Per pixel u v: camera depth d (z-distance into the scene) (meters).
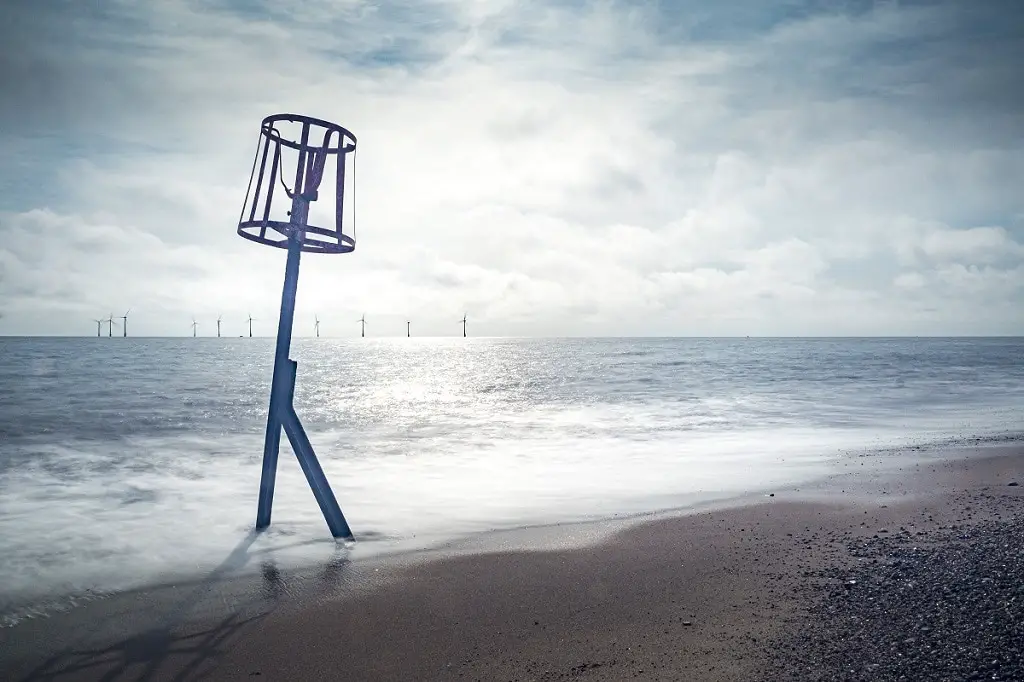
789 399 21.58
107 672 3.53
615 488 8.59
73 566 5.38
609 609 4.35
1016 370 39.84
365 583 4.94
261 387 28.59
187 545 5.99
